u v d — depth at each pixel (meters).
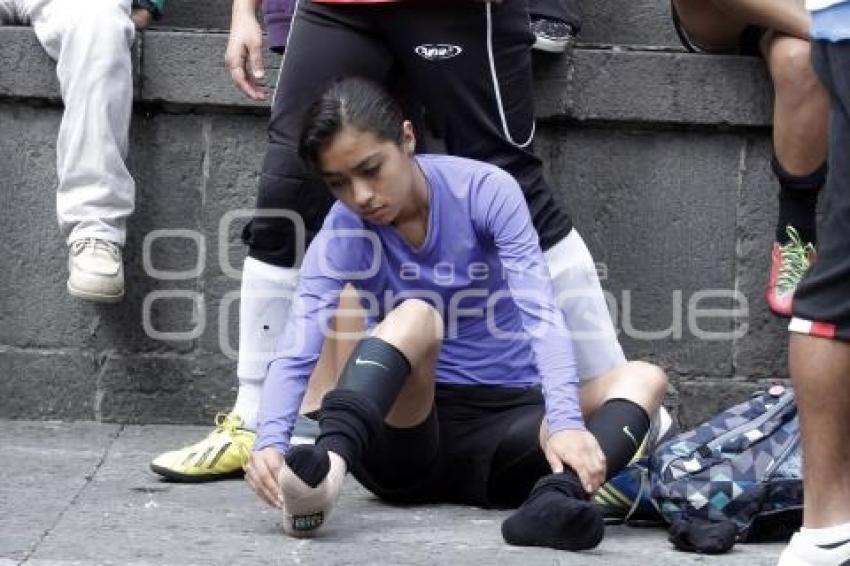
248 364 10.81
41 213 11.95
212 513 9.68
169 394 12.09
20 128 11.91
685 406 12.02
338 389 9.14
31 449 11.20
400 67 10.60
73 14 11.44
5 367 12.05
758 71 11.74
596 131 11.93
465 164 9.69
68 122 11.42
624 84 11.77
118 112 11.46
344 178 9.09
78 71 11.37
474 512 9.85
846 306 7.91
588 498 8.94
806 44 11.09
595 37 12.84
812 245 11.51
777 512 9.23
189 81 11.80
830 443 8.03
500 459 9.78
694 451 9.34
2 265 12.00
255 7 11.22
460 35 10.15
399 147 9.16
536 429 9.66
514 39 10.34
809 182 11.29
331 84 9.71
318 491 8.80
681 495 9.17
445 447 9.91
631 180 11.94
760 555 8.98
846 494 8.09
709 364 12.03
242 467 10.62
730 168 11.91
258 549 8.85
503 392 9.90
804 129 11.16
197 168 11.98
